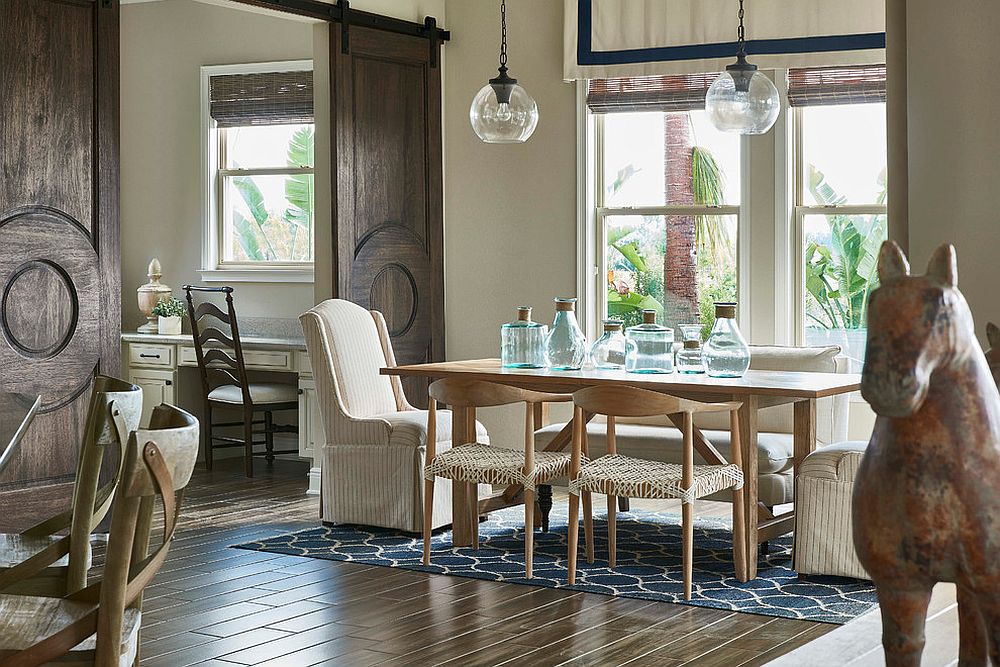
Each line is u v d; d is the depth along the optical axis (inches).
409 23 292.8
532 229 299.9
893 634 50.0
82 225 225.5
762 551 212.1
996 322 81.0
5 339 213.2
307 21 273.7
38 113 218.4
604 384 202.1
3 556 101.3
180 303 359.6
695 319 286.4
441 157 303.0
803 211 271.4
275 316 344.2
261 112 343.3
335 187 274.1
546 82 297.3
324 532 237.3
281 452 330.3
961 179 82.3
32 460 216.8
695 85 280.4
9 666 72.1
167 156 359.6
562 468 197.5
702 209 283.9
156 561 75.2
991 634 48.5
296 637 162.6
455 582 194.9
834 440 235.3
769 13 268.1
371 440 237.0
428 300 299.9
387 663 150.6
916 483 47.5
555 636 162.6
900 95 90.0
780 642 158.7
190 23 353.1
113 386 101.6
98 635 73.8
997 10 80.5
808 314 272.8
